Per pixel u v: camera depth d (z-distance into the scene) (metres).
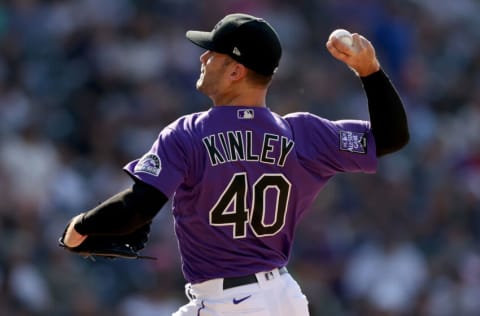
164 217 44.72
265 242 17.56
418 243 50.03
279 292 17.56
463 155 56.72
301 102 54.31
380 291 47.53
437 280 48.78
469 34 66.94
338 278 47.19
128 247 17.41
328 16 60.81
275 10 59.22
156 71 53.31
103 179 47.03
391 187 51.44
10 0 54.12
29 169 44.84
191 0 57.94
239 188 17.19
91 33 53.56
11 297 39.47
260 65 17.34
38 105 49.44
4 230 41.88
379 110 18.08
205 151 17.06
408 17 64.00
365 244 48.78
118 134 49.06
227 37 17.30
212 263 17.41
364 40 17.88
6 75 50.53
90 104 50.56
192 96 53.16
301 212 17.97
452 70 63.88
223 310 17.38
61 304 40.78
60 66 52.09
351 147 17.92
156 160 16.80
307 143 17.77
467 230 51.81
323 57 58.78
